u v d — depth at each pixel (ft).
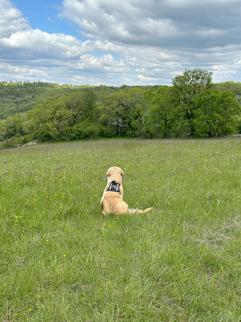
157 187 17.31
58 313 6.32
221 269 8.22
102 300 6.84
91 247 9.40
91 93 153.99
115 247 9.45
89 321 6.23
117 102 140.67
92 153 42.65
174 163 25.50
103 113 145.59
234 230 10.88
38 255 8.86
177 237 10.28
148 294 7.04
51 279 7.59
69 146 83.87
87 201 14.76
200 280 7.72
